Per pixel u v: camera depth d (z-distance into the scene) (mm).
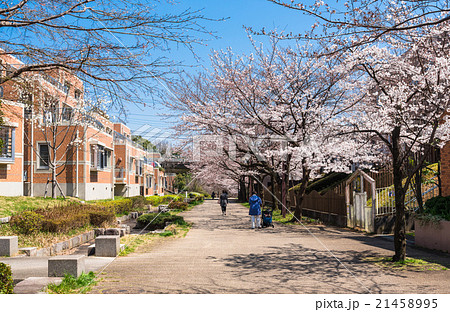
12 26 4648
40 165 25969
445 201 10484
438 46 11141
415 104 12328
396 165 8531
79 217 14070
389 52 10805
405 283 6348
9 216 12883
